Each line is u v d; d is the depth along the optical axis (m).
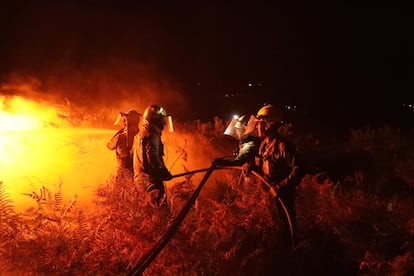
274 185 5.60
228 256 5.30
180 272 5.18
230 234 5.67
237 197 6.30
